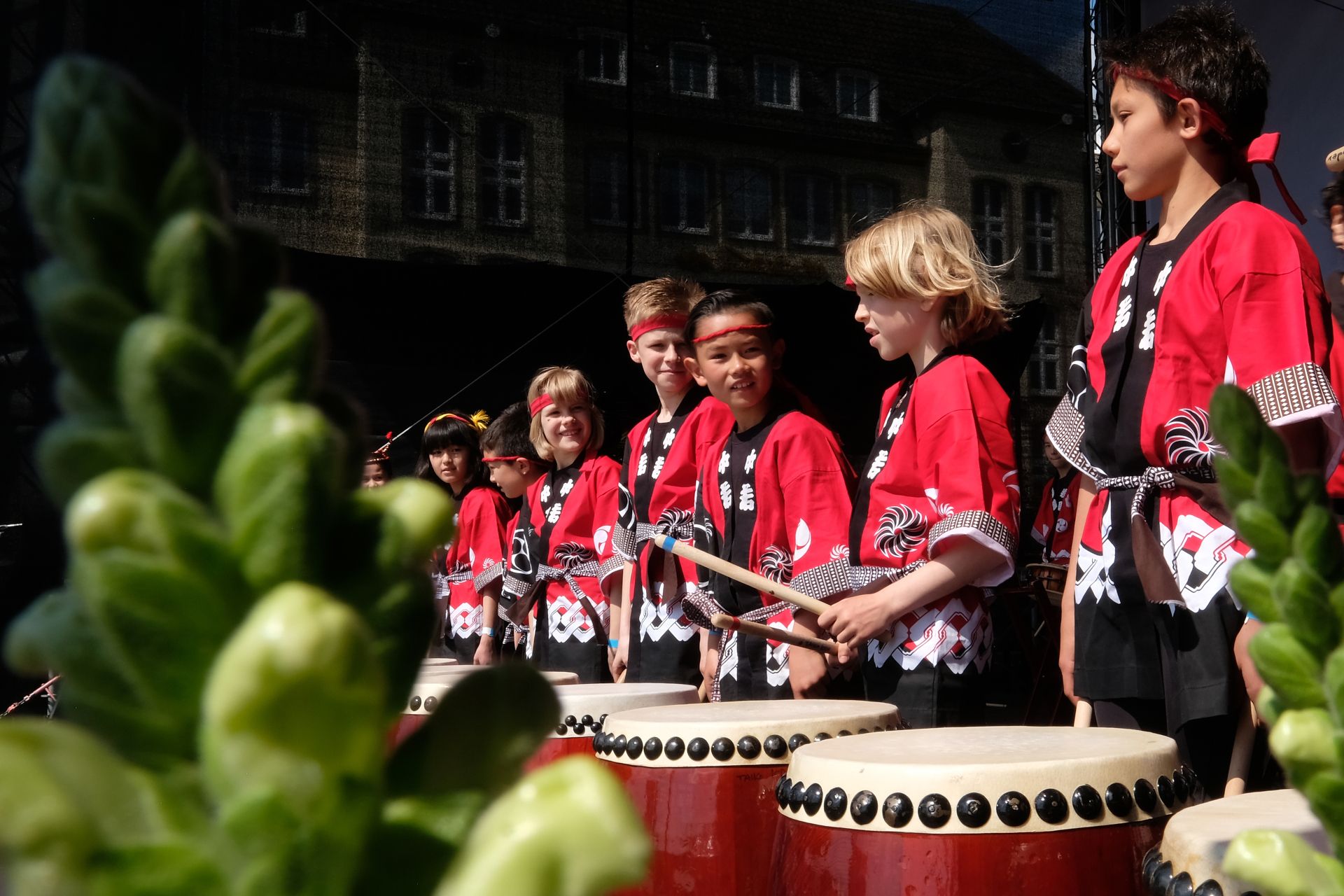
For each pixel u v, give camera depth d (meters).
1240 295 1.37
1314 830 0.73
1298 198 5.02
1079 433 1.58
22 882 0.15
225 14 5.48
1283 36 5.08
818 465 2.30
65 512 0.15
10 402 3.75
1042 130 6.99
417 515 0.17
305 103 5.77
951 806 1.02
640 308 3.10
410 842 0.18
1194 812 0.82
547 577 4.06
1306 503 0.22
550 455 4.37
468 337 5.91
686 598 2.44
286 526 0.15
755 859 1.45
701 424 2.93
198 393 0.15
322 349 0.17
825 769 1.11
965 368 1.89
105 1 4.66
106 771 0.15
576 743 1.94
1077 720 1.63
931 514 1.90
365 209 5.89
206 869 0.15
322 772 0.14
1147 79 1.50
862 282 1.98
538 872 0.14
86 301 0.16
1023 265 6.89
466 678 0.19
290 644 0.13
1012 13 7.01
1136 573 1.44
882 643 1.91
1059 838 1.01
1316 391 1.31
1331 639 0.22
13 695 2.03
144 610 0.15
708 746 1.47
